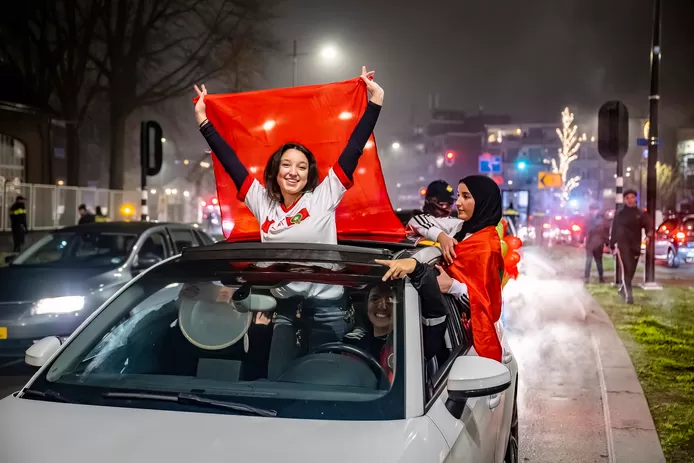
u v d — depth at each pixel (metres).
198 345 3.46
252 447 2.54
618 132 15.91
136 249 9.48
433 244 4.56
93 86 36.28
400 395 2.87
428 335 3.42
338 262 3.47
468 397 2.93
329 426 2.70
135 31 35.16
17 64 35.31
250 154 4.48
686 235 22.03
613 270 20.94
